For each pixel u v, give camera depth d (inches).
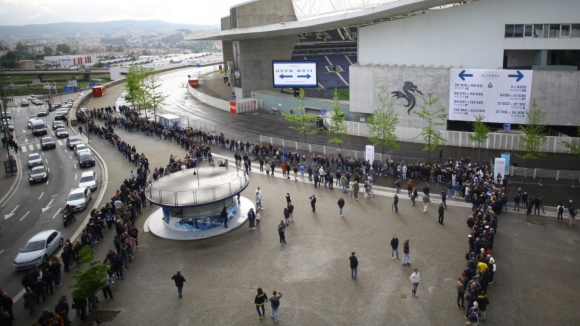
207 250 978.1
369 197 1259.2
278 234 1039.0
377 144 1667.1
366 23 2279.8
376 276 833.5
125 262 912.3
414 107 1892.2
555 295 744.3
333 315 721.0
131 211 1133.1
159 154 1828.2
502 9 1696.6
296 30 2442.2
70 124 2608.3
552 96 1628.9
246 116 2605.8
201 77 4756.4
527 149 1438.2
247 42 2920.8
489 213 965.8
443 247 934.4
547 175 1342.3
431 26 1866.4
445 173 1350.9
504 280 795.4
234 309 755.4
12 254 1033.5
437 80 1806.1
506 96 1690.5
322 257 917.2
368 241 979.9
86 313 762.2
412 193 1256.8
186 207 1031.0
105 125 2442.2
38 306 794.2
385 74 1950.1
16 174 1718.8
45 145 2080.5
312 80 2573.8
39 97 4362.7
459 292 709.3
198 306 769.6
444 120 1820.9
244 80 2970.0
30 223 1218.6
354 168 1486.2
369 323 695.7
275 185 1402.6
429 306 730.2
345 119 2235.5
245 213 1159.0
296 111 2497.5
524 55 2023.9
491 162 1486.2
